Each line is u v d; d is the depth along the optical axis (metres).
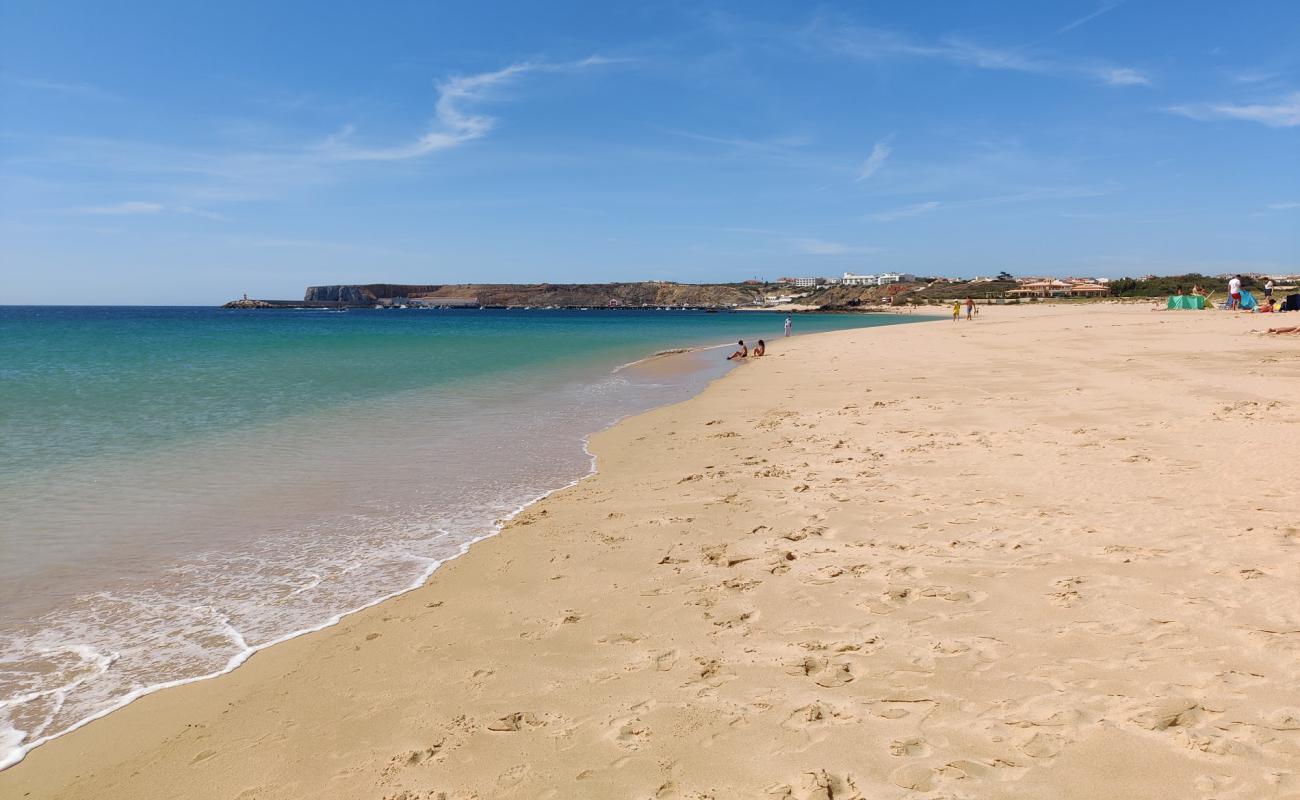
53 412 16.66
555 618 5.77
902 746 3.75
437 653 5.31
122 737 4.46
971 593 5.61
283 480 10.66
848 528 7.38
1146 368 18.62
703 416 15.95
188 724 4.57
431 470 11.34
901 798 3.36
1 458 11.85
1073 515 7.25
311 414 16.83
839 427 13.20
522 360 35.09
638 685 4.62
